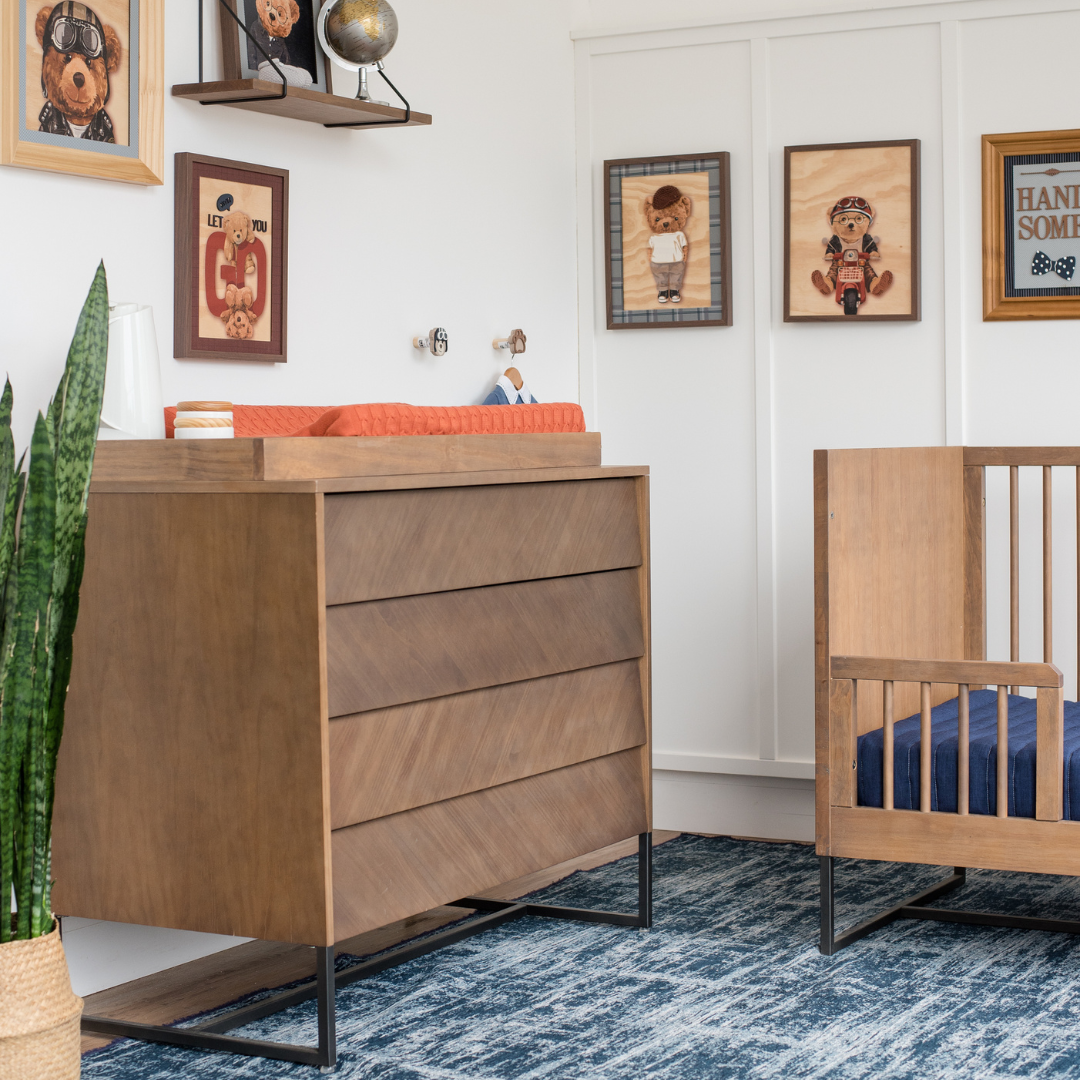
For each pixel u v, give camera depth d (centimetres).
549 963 250
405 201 304
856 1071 199
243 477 199
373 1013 226
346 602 200
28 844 180
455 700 220
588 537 251
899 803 239
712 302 347
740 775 351
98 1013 229
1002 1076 196
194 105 251
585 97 359
